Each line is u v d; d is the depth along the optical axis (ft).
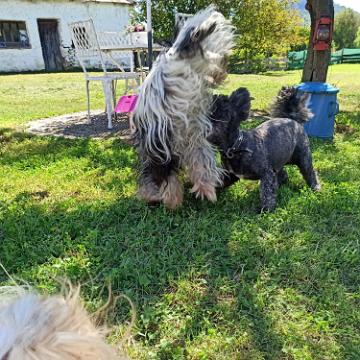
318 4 13.96
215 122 6.99
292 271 5.80
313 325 4.85
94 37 14.17
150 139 6.87
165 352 4.50
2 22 43.86
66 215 7.57
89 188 8.97
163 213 7.52
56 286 5.43
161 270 5.87
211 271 5.85
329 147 11.66
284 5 43.52
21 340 1.62
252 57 43.57
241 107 7.14
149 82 6.77
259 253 6.28
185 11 26.48
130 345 4.42
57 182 9.43
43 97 24.17
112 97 16.49
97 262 6.12
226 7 29.45
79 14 47.80
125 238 6.75
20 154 11.68
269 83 30.14
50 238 6.81
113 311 4.98
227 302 5.27
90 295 5.32
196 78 6.51
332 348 4.53
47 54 47.67
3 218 7.53
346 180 9.19
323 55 14.47
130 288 5.54
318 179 9.00
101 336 2.09
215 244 6.50
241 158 7.28
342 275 5.82
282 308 5.16
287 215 7.36
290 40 47.16
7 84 30.55
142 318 4.91
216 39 6.57
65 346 1.69
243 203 7.98
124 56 19.89
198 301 5.25
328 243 6.47
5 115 18.13
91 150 11.78
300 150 8.38
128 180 9.29
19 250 6.45
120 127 14.83
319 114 12.50
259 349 4.56
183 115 6.63
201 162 7.22
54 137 13.51
